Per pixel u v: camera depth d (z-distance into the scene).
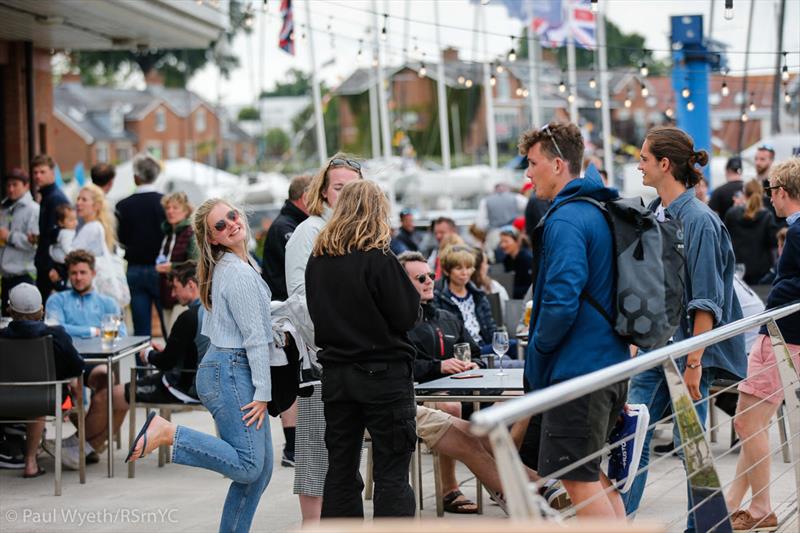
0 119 22.16
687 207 8.40
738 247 17.72
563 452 6.69
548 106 54.72
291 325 8.52
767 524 8.78
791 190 8.90
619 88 85.31
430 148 100.25
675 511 9.84
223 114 129.25
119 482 11.62
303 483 8.86
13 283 16.83
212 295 8.36
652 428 6.88
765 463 8.86
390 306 7.60
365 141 104.44
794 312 8.67
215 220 8.30
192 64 111.94
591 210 6.82
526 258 18.75
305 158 109.81
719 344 8.68
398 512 7.59
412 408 7.75
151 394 12.08
